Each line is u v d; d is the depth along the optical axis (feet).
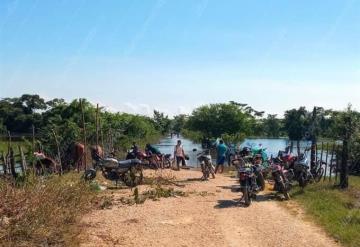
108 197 42.57
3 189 32.58
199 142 252.21
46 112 115.24
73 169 64.13
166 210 38.11
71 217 32.40
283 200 43.65
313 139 58.80
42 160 55.83
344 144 50.34
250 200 41.50
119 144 98.73
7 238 26.63
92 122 99.50
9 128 231.30
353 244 28.35
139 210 37.91
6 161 50.37
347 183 49.88
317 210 38.34
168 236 30.12
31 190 33.06
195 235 30.50
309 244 28.73
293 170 52.60
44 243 26.86
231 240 29.43
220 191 48.91
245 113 272.72
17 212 30.01
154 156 73.82
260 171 49.39
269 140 336.29
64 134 77.00
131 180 51.72
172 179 58.13
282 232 31.48
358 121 79.00
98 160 56.08
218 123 262.06
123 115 151.53
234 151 89.45
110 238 29.27
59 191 35.32
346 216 35.58
